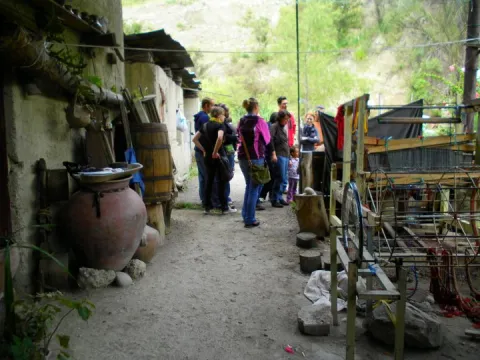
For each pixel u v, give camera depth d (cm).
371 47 2253
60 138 411
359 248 235
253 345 294
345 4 2380
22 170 338
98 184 369
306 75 2059
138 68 772
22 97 337
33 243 354
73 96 412
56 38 361
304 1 2469
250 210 610
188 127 1312
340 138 449
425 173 360
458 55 1452
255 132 579
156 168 507
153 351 285
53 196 370
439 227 405
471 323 322
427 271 412
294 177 769
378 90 2155
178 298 369
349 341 235
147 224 517
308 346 293
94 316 330
